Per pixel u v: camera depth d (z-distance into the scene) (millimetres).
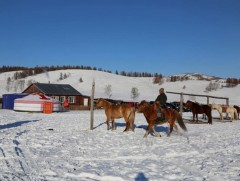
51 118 30766
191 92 148875
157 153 12180
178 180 8367
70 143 14070
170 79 187625
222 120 32656
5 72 176250
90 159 10891
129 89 144875
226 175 8898
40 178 8164
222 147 13867
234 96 133000
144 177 8578
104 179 8352
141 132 18812
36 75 160625
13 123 24062
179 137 17094
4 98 53406
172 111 17344
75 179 8203
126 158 11258
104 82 151750
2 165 9531
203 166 10008
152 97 121500
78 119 29844
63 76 157000
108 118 19594
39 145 13281
